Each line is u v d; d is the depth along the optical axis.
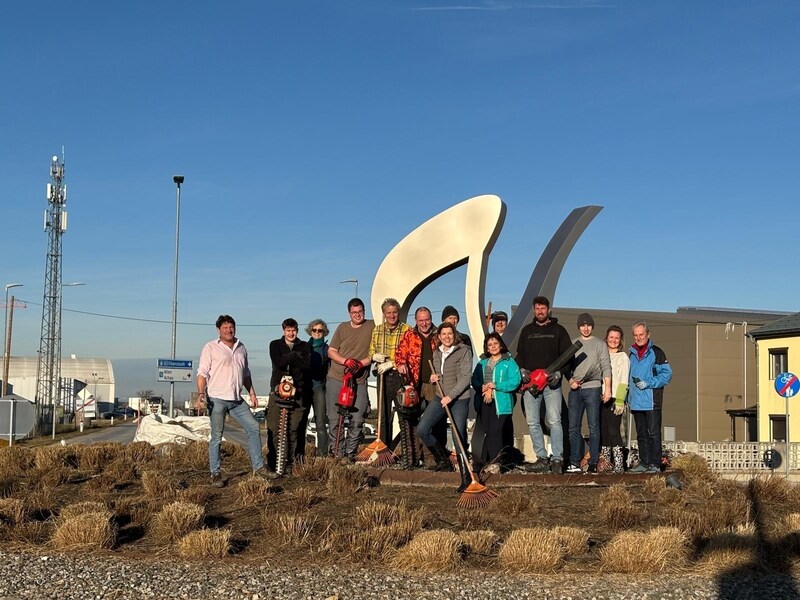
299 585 7.50
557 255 18.02
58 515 10.16
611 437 12.37
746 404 49.19
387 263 16.39
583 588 7.59
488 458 11.84
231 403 11.65
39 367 67.56
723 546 8.75
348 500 10.48
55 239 66.88
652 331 50.59
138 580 7.56
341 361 12.52
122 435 54.81
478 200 15.61
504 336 17.70
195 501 10.43
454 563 8.24
